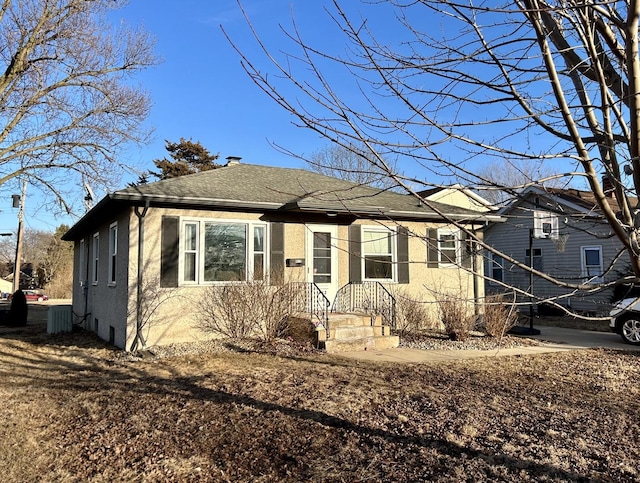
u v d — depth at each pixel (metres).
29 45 14.83
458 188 2.67
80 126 16.05
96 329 13.33
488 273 18.14
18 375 8.06
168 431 5.11
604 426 5.05
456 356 9.27
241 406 5.84
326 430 4.98
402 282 13.00
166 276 10.31
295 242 11.88
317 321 10.19
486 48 2.62
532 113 2.70
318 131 2.47
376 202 12.83
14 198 20.17
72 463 4.40
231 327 10.58
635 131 2.25
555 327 14.84
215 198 10.59
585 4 2.28
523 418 5.30
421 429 4.95
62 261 43.97
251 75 2.52
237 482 3.92
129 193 9.75
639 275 2.38
